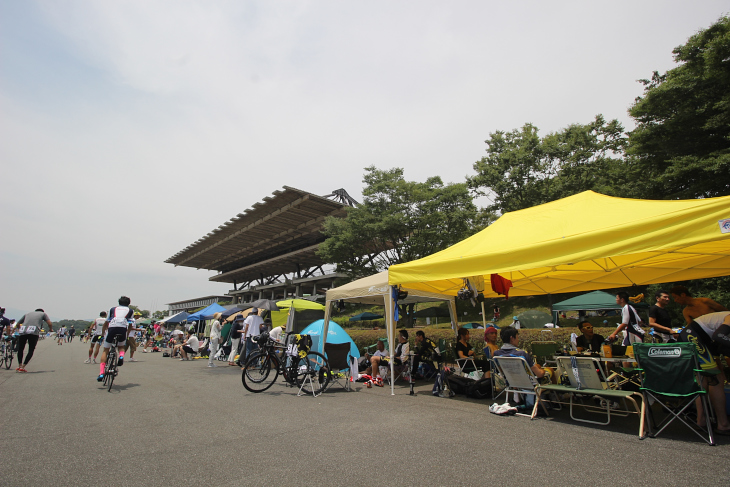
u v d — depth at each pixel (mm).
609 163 24750
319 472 3137
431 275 6863
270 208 48000
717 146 16516
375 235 29203
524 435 4242
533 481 2924
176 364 13562
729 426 4082
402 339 9078
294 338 7742
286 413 5422
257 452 3658
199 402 6211
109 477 3033
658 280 8406
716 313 4324
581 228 5605
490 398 6719
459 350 7492
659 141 17594
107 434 4270
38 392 6949
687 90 16109
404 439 4094
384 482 2922
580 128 25516
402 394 7219
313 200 44281
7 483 2893
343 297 8977
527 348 11195
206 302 90750
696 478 2936
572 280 9203
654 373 4137
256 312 11977
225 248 67312
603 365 6008
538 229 6328
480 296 8656
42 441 3990
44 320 10445
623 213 5574
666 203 5312
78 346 31328
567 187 24750
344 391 7629
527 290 10000
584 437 4137
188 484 2898
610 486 2811
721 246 6016
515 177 25938
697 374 3963
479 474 3074
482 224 30125
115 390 7305
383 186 29000
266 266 66625
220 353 15422
